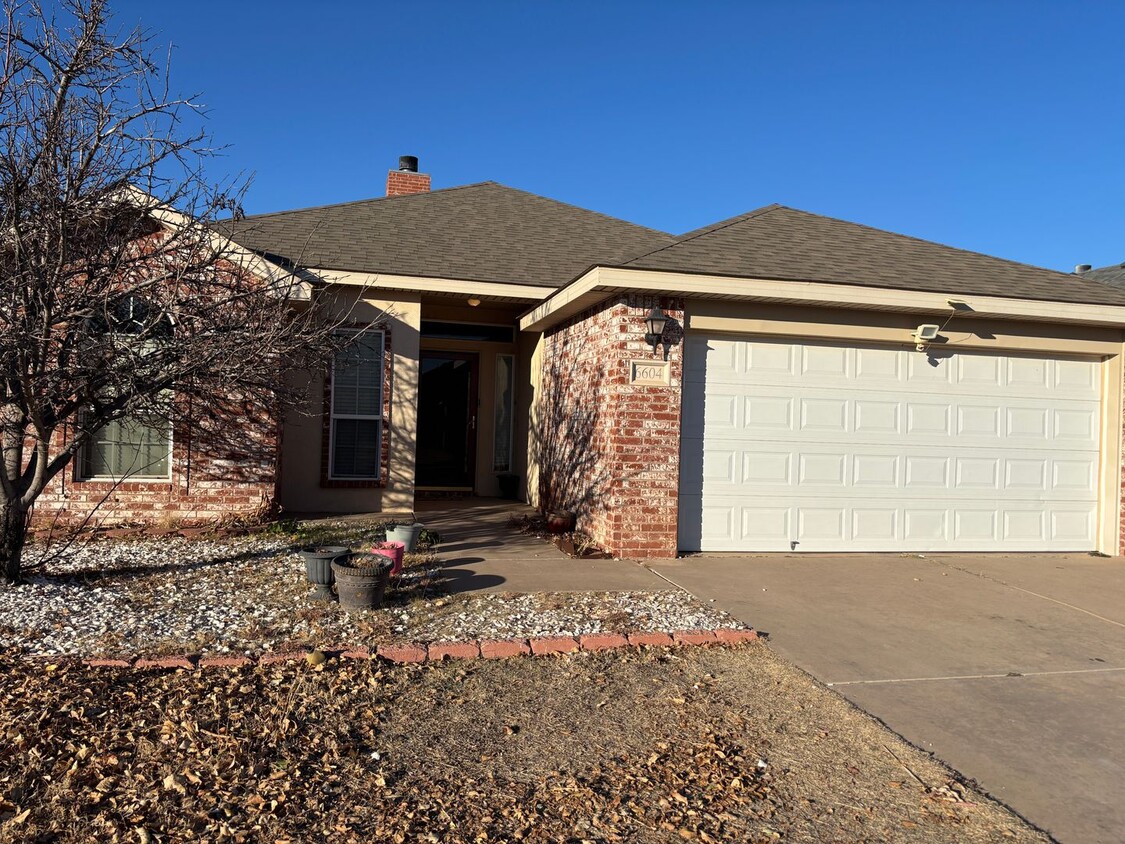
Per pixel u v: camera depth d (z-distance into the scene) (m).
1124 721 4.95
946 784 4.09
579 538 9.66
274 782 3.80
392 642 5.68
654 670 5.55
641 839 3.53
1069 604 7.64
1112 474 10.10
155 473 9.84
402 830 3.49
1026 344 9.86
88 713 4.36
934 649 6.20
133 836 3.35
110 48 5.93
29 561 7.51
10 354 5.53
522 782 3.96
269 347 6.31
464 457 14.23
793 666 5.71
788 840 3.57
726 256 9.28
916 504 9.80
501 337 14.21
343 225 12.93
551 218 14.83
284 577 7.29
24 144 5.70
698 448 9.28
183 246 6.53
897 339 9.55
